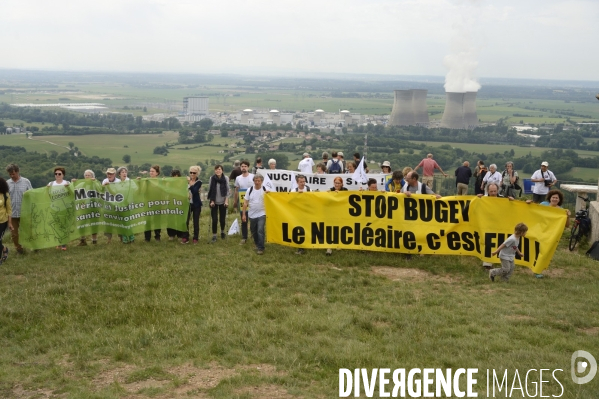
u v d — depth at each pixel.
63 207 14.84
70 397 7.07
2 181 13.48
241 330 9.38
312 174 19.00
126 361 8.43
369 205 14.28
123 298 11.31
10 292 11.44
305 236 14.48
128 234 15.41
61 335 9.52
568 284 12.83
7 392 7.41
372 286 12.30
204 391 7.30
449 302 11.16
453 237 13.99
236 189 19.14
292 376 7.79
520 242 13.52
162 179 15.59
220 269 13.19
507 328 9.84
